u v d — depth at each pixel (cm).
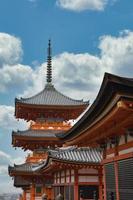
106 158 2288
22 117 6456
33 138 5828
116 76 1302
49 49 7594
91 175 3484
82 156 3622
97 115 1752
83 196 3434
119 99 1363
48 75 7238
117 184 2003
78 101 6381
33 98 6500
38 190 5772
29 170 5638
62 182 4006
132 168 1784
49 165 3909
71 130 2305
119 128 1836
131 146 1814
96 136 2253
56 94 6794
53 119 6256
